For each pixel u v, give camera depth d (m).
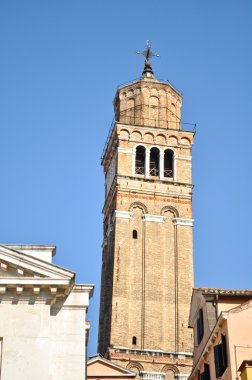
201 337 51.47
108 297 90.19
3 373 35.22
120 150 97.62
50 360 36.41
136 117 102.94
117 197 94.00
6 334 36.12
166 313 87.81
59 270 37.16
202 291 51.34
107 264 94.81
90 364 55.72
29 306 36.91
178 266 91.06
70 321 37.75
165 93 105.25
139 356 83.75
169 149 98.94
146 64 110.38
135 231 92.50
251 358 42.25
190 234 93.50
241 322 43.56
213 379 46.91
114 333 85.00
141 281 89.25
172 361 84.19
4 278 36.81
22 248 39.47
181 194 95.69
